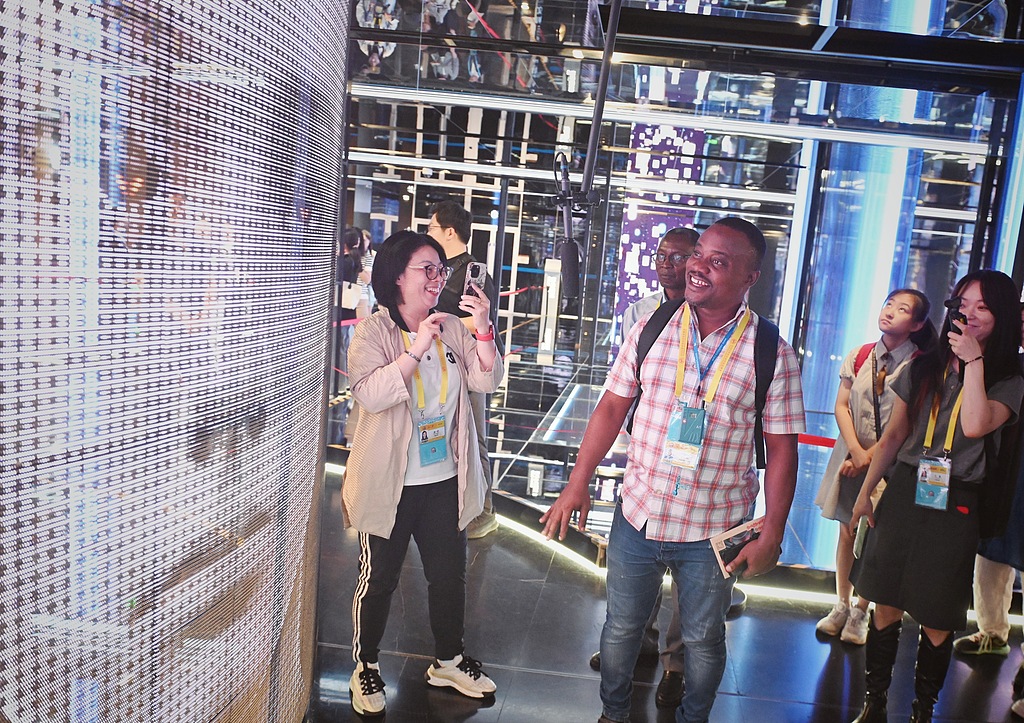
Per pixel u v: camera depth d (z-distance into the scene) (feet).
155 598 2.22
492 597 12.33
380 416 8.45
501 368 9.21
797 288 16.67
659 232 15.90
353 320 17.54
